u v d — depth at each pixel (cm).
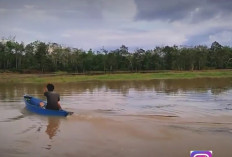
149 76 5234
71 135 1064
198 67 9106
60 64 8550
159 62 9181
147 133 1088
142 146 934
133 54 9131
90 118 1362
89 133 1091
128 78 4850
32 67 8031
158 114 1491
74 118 1363
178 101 1984
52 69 8281
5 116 1412
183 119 1344
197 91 2645
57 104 1502
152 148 913
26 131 1122
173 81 4159
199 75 5525
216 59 9319
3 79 4597
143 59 9069
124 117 1395
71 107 1727
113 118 1369
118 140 1000
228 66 9312
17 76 5494
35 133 1092
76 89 2958
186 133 1090
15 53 8106
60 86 3369
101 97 2230
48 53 8475
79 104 1856
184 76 5319
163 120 1327
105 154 862
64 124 1241
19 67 8038
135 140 1000
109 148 915
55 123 1259
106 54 9012
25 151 886
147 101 1995
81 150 896
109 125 1220
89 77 4978
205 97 2189
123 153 870
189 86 3228
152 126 1201
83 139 1012
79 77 4975
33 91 2755
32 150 895
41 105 1597
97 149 905
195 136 1045
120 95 2377
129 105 1812
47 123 1259
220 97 2181
